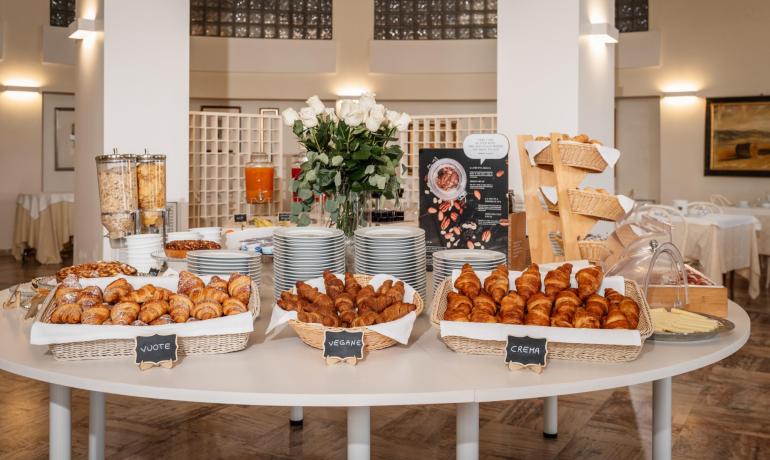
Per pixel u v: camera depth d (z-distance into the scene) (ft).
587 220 10.07
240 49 36.11
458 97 36.78
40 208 29.84
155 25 17.60
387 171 8.23
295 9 36.81
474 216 8.92
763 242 25.41
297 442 10.89
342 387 4.89
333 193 8.34
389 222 14.79
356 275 6.85
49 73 33.47
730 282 23.07
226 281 6.40
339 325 5.73
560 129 18.74
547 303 5.70
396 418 11.94
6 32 32.45
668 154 36.01
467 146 8.88
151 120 17.63
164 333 5.43
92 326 5.39
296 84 36.73
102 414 8.88
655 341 6.03
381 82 36.96
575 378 5.05
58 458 7.00
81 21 17.38
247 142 21.79
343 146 8.05
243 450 10.55
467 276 6.44
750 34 34.12
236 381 5.02
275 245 7.48
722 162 34.91
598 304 5.72
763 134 34.06
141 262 8.72
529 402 12.83
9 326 6.59
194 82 35.55
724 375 14.42
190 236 9.93
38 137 33.58
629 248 7.18
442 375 5.16
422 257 7.58
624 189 37.52
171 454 10.36
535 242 11.32
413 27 37.27
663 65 35.76
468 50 36.52
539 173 11.26
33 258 31.40
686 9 35.24
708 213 23.58
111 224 9.64
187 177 18.24
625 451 10.60
